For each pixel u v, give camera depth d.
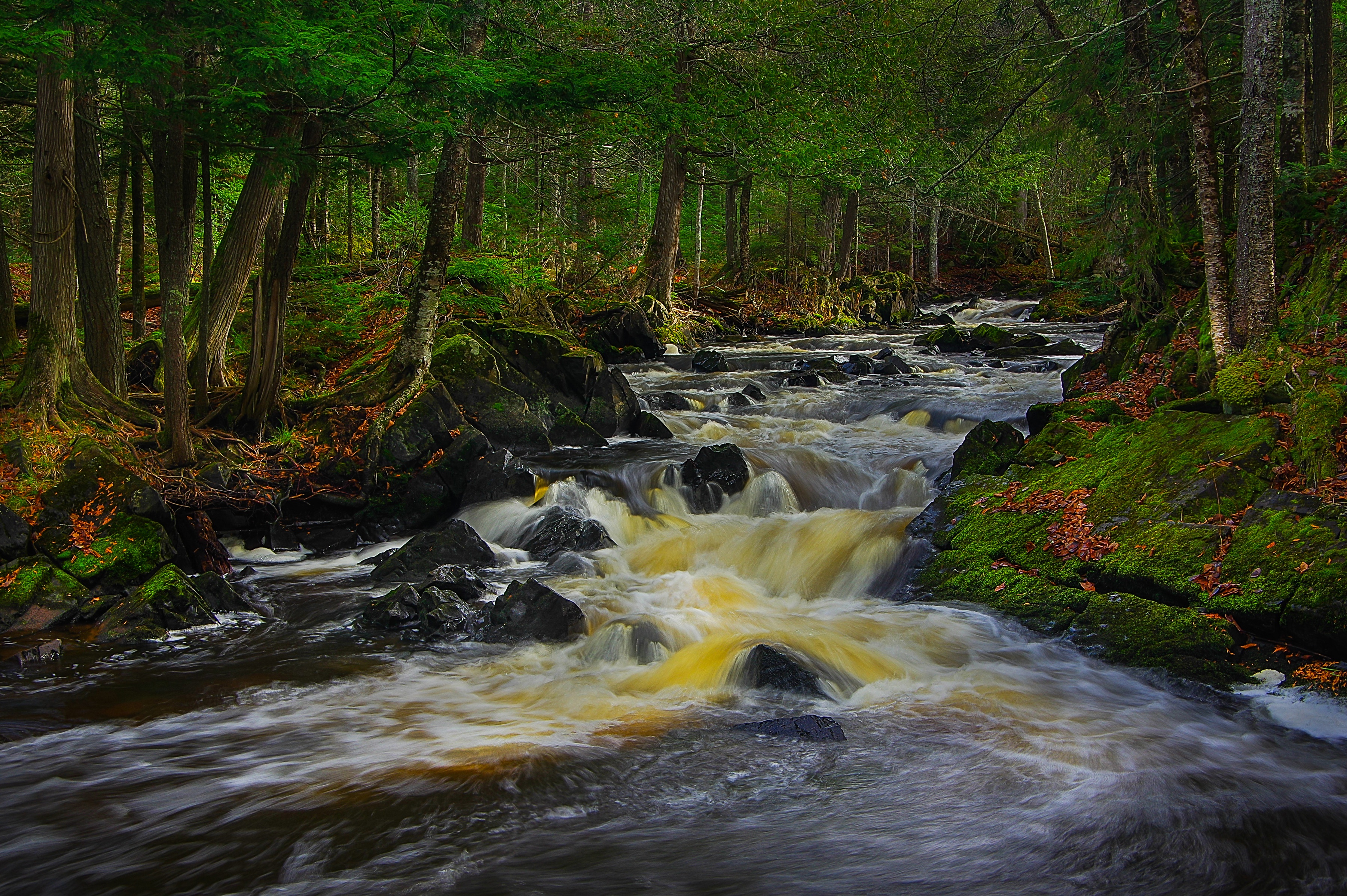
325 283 18.31
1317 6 14.80
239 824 4.95
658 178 39.75
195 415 12.78
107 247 12.35
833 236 44.38
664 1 22.77
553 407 14.77
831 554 10.09
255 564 10.66
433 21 10.98
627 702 6.80
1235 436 9.25
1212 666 6.98
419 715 6.51
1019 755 5.85
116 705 6.64
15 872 4.50
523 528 11.19
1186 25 11.42
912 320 40.78
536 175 26.53
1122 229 15.85
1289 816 5.05
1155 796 5.29
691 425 16.47
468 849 4.71
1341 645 6.77
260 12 9.01
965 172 24.56
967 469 11.53
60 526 9.20
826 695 6.83
